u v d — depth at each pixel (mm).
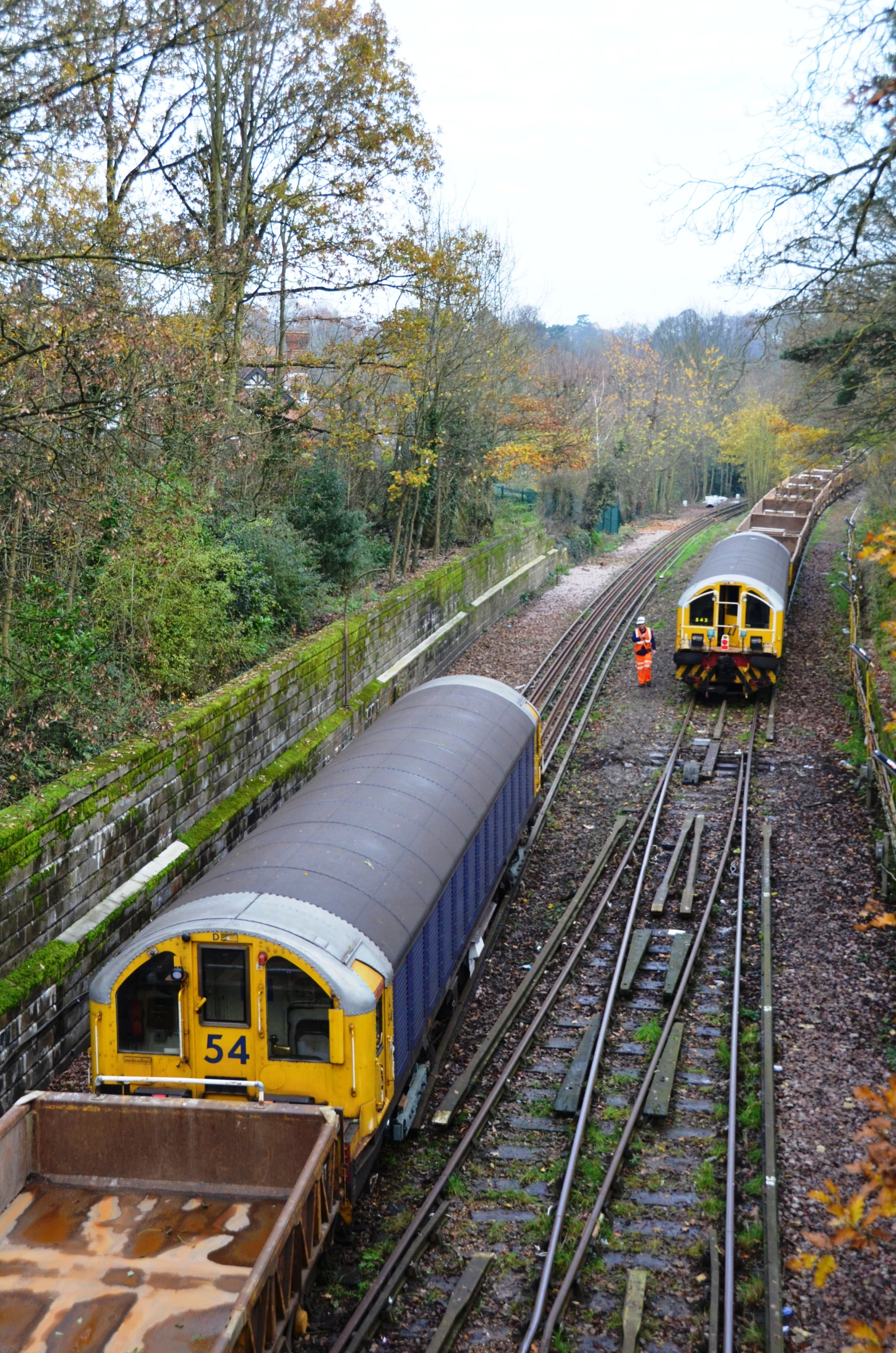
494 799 13453
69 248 14484
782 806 18500
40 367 12930
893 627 9000
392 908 9977
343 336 29453
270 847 10516
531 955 14195
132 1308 6758
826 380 18422
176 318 16500
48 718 13133
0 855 10922
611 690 26391
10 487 13258
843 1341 7566
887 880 14656
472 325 31438
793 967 13227
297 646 20312
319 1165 7430
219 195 21391
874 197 11125
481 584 33625
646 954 13922
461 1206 9320
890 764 14672
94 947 12281
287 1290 6961
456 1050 11930
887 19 9148
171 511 15305
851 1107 10344
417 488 29656
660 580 40281
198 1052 9031
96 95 12367
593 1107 10727
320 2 21281
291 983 8852
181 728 14805
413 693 16641
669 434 65438
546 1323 7785
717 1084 11086
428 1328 7895
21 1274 7098
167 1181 8055
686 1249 8633
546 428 40875
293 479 25344
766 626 23688
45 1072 11305
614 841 17312
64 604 14258
